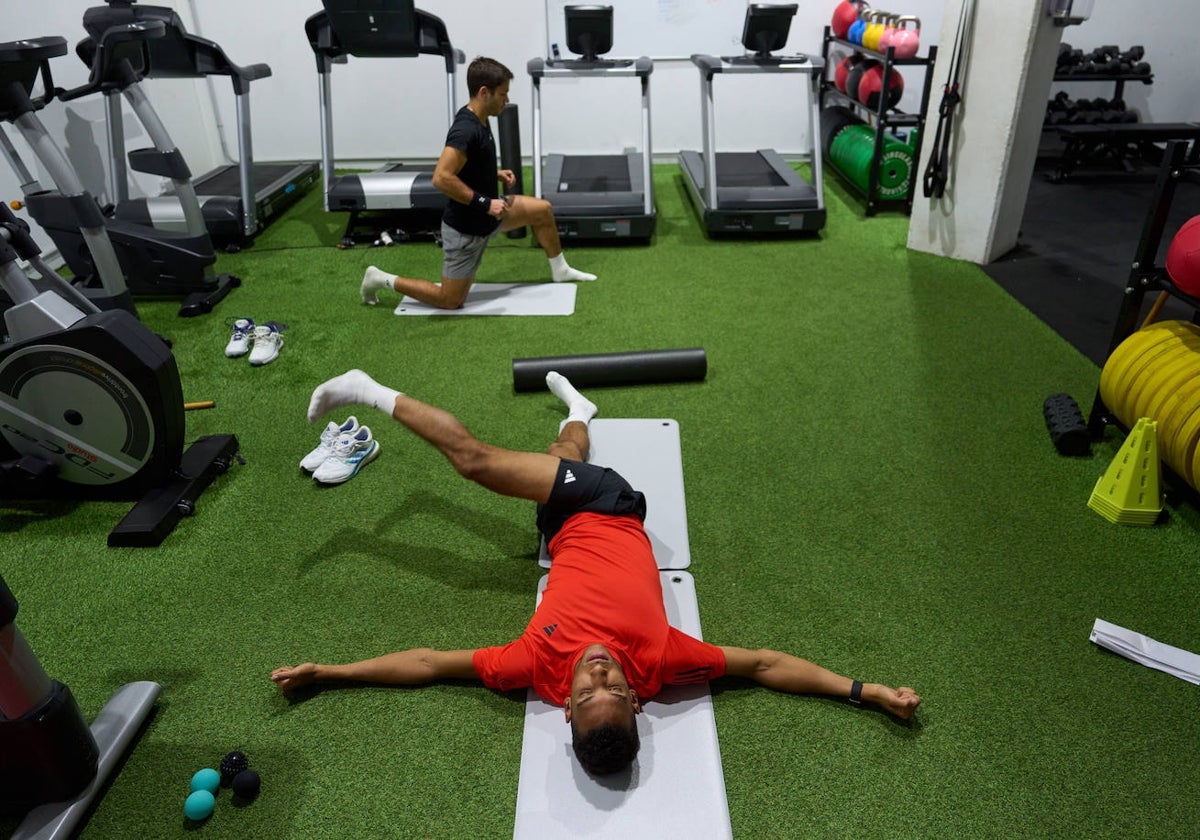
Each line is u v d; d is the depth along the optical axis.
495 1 5.64
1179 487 2.46
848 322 3.62
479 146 3.46
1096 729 1.73
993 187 4.09
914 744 1.70
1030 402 2.95
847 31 5.57
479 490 2.52
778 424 2.83
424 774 1.66
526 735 1.70
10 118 2.67
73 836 1.56
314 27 4.34
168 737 1.75
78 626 2.03
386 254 4.56
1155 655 1.86
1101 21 5.98
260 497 2.50
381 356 3.36
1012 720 1.75
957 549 2.23
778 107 6.05
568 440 2.38
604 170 5.42
